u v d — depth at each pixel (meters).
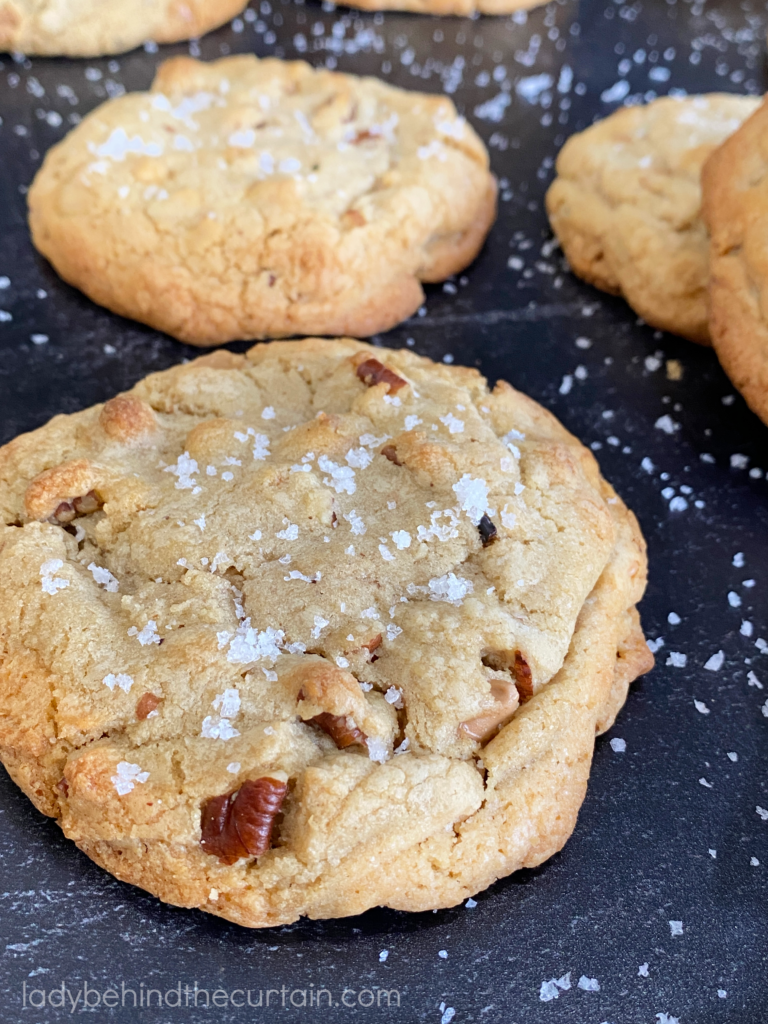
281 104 0.24
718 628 0.18
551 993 0.14
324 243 0.21
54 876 0.15
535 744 0.15
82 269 0.22
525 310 0.23
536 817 0.15
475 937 0.15
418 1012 0.14
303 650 0.15
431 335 0.22
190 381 0.19
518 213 0.25
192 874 0.14
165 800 0.14
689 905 0.15
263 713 0.14
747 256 0.19
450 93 0.28
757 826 0.16
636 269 0.22
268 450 0.17
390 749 0.14
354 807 0.14
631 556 0.17
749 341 0.19
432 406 0.18
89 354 0.21
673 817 0.16
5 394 0.21
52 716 0.15
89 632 0.15
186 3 0.28
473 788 0.14
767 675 0.18
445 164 0.23
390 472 0.17
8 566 0.16
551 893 0.15
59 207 0.22
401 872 0.14
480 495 0.16
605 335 0.22
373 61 0.29
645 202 0.22
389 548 0.16
